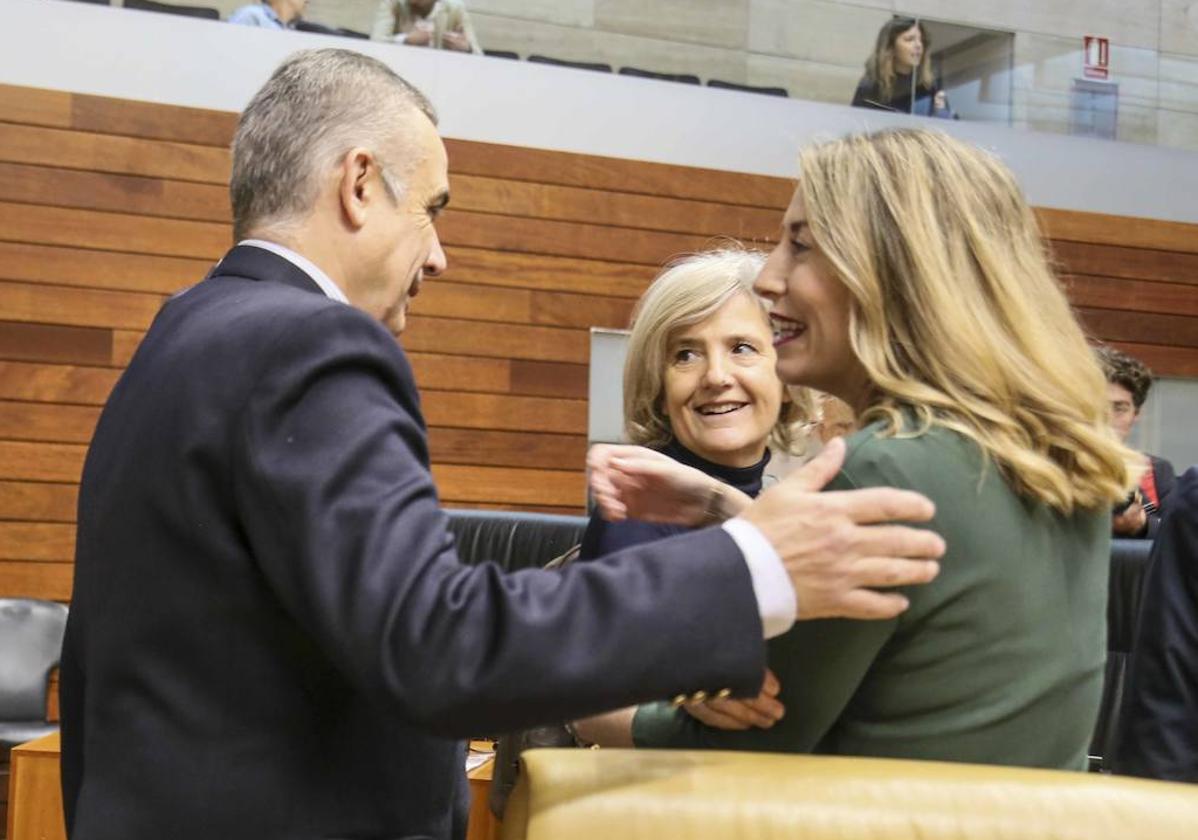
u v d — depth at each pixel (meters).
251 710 1.04
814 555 0.97
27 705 4.60
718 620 0.95
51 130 5.16
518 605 0.93
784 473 2.37
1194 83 6.40
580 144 5.71
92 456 1.17
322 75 1.23
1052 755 1.09
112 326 5.23
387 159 1.23
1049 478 1.07
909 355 1.13
